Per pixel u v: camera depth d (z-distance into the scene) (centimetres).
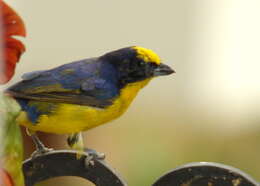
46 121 299
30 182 289
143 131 336
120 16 391
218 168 287
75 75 300
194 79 418
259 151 336
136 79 302
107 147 328
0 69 284
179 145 335
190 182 287
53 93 299
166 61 420
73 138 300
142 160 327
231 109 390
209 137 339
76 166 289
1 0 284
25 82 299
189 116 365
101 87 301
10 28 284
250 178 287
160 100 376
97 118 301
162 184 287
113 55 302
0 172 283
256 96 407
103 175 288
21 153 284
